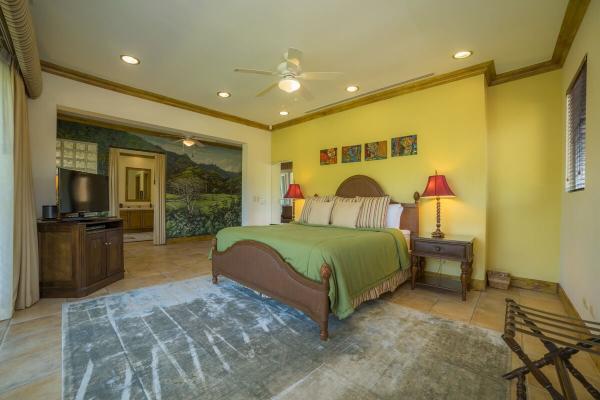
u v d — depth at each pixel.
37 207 3.05
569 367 1.35
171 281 3.46
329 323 2.29
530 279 3.21
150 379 1.56
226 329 2.17
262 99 4.21
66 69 3.22
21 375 1.58
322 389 1.49
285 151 5.50
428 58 2.96
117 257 3.47
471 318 2.40
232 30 2.50
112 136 5.70
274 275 2.46
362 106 4.25
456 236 3.15
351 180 4.26
